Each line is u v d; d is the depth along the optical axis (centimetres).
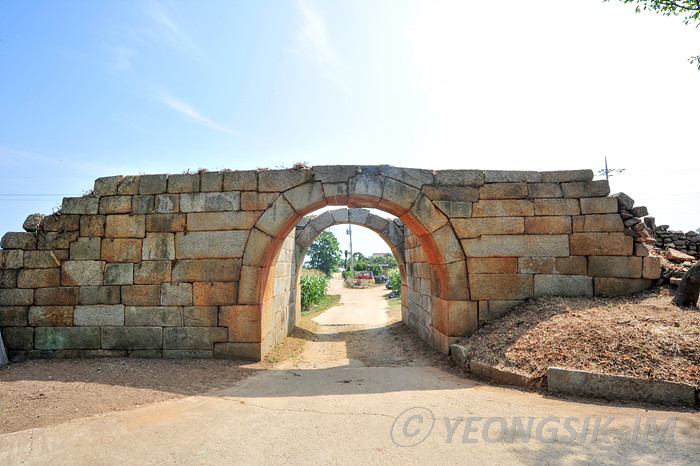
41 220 667
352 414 392
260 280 648
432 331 793
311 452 305
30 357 643
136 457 298
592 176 676
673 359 421
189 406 417
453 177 683
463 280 668
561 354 481
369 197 677
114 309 648
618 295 654
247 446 317
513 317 627
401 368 627
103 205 665
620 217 669
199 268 651
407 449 308
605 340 474
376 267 5206
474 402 422
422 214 671
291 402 436
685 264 682
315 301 1841
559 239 671
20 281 654
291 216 662
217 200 661
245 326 645
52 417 375
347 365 670
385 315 1516
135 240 658
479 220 675
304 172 668
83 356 643
